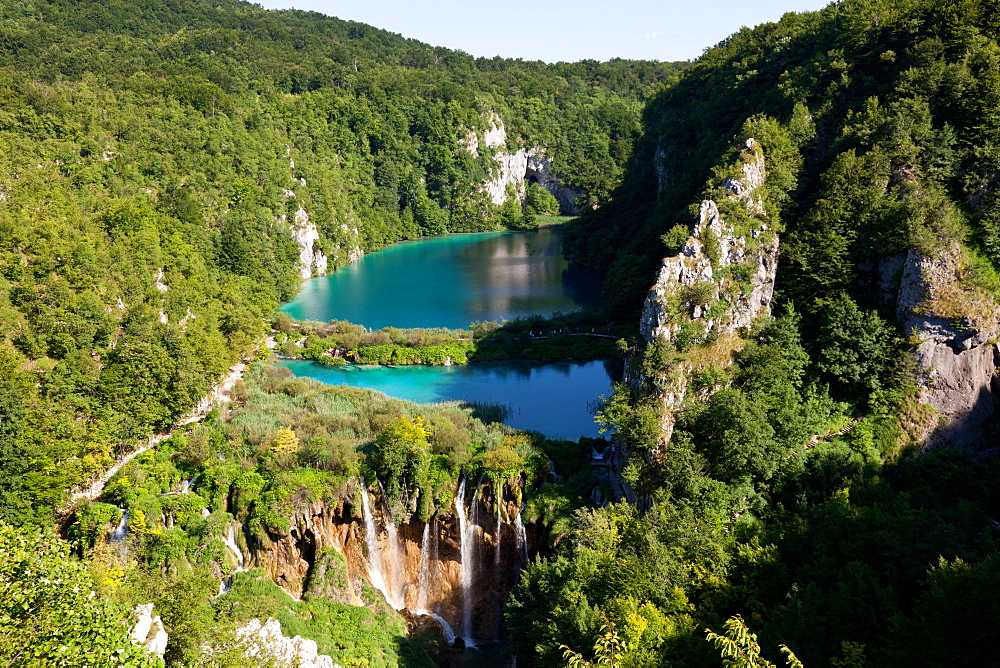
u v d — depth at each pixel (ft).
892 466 217.97
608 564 170.30
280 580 219.41
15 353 264.52
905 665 121.60
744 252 247.50
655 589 159.84
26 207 348.79
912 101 261.03
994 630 115.03
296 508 221.87
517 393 331.36
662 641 145.38
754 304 247.29
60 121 469.16
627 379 237.86
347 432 262.67
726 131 413.18
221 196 560.20
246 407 297.94
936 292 224.12
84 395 264.31
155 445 267.59
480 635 227.61
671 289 233.96
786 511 201.16
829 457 209.36
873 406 227.20
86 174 435.94
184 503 225.15
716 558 168.86
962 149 250.78
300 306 531.50
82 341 281.95
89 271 319.06
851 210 254.27
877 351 227.81
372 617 208.33
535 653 167.32
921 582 136.36
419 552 233.14
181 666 132.46
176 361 286.05
